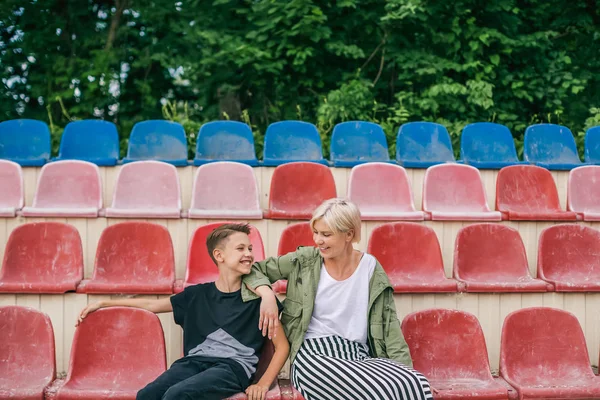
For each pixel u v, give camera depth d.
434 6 6.70
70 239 3.49
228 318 2.77
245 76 7.23
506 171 4.39
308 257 2.86
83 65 7.63
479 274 3.63
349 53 6.99
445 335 3.06
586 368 3.08
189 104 8.02
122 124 7.61
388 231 3.59
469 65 6.63
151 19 7.59
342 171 4.43
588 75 7.19
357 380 2.54
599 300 3.54
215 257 2.82
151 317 2.96
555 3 7.28
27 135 5.01
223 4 7.48
